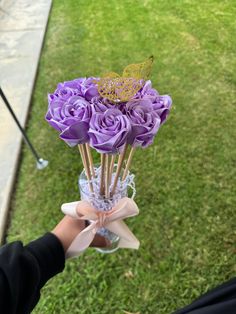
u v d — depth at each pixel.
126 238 0.47
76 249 0.42
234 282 0.42
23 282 0.32
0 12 1.69
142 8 1.63
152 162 0.93
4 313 0.29
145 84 0.36
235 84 1.18
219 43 1.37
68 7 1.69
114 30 1.48
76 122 0.32
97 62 1.30
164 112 0.35
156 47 1.36
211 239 0.78
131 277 0.72
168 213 0.82
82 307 0.69
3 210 0.85
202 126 1.03
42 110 1.12
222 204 0.84
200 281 0.72
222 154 0.95
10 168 0.95
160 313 0.68
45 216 0.84
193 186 0.87
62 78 1.24
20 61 1.35
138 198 0.85
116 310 0.68
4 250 0.33
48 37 1.49
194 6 1.62
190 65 1.26
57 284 0.72
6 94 1.19
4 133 1.04
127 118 0.32
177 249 0.76
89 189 0.45
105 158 0.38
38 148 0.99
